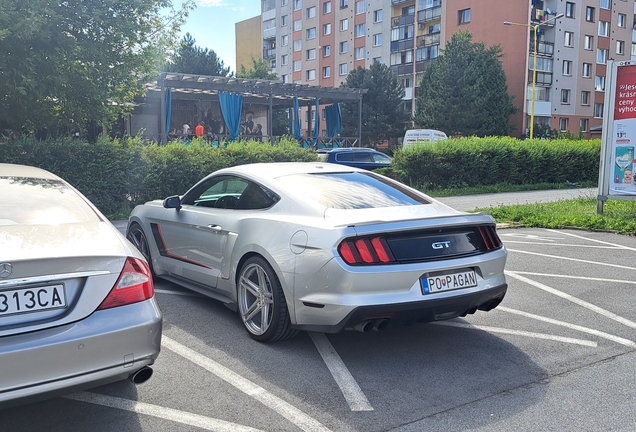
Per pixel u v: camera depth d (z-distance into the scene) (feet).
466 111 136.77
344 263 11.99
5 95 40.91
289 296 13.00
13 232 9.73
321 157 65.46
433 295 12.42
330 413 10.37
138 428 9.80
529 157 72.74
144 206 20.38
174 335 14.67
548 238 31.07
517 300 18.40
